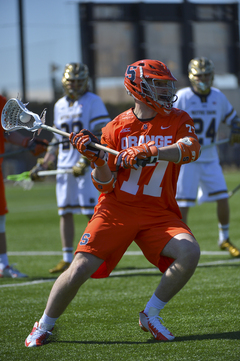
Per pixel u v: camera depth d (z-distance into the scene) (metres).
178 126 10.48
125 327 11.33
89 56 68.44
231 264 18.05
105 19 68.69
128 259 20.55
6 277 17.69
